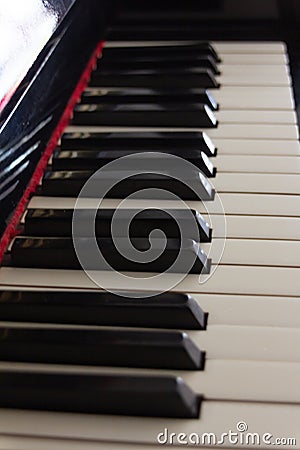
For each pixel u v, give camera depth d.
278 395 0.58
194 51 0.88
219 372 0.59
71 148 0.76
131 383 0.58
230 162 0.74
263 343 0.61
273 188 0.71
